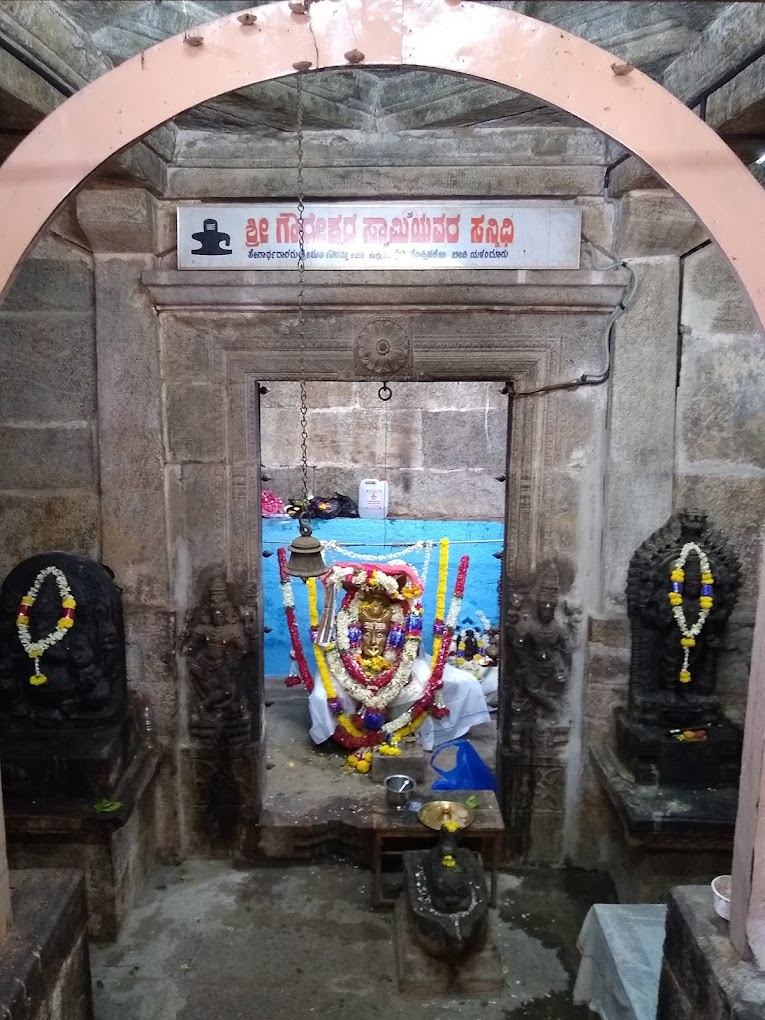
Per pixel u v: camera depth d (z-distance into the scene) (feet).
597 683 9.36
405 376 9.07
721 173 4.75
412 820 8.82
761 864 4.96
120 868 8.63
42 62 5.97
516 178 8.55
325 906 9.15
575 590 9.48
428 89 8.09
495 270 8.65
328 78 7.79
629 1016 6.57
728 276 8.69
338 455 21.67
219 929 8.76
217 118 8.02
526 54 4.78
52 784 8.21
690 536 8.85
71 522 9.29
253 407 9.17
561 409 9.13
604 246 8.74
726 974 4.97
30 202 4.91
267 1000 7.80
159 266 8.74
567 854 9.90
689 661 8.84
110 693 8.82
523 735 9.65
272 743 11.89
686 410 8.99
